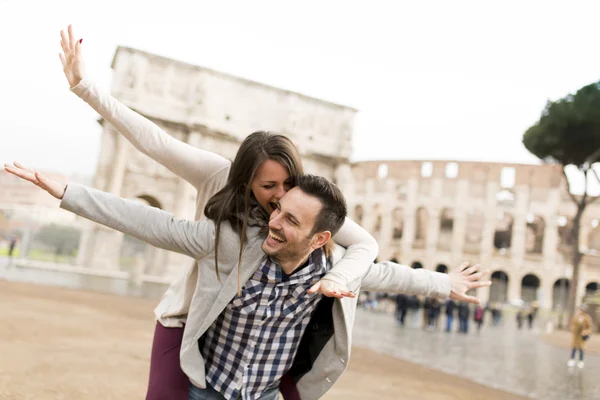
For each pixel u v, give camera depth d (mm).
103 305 15758
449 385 8930
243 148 2055
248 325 2064
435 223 61719
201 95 47156
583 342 14062
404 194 63406
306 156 51625
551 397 8891
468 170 61594
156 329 2281
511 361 14070
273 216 1938
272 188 2047
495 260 60062
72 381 5707
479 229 73750
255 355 2113
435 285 2461
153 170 44312
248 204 1991
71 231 64750
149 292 25062
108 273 37500
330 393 7020
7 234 60844
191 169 2301
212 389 2162
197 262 2135
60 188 1918
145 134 2271
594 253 62250
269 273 2002
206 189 2328
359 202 65375
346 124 52688
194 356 2039
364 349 13086
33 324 9961
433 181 62469
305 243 1962
